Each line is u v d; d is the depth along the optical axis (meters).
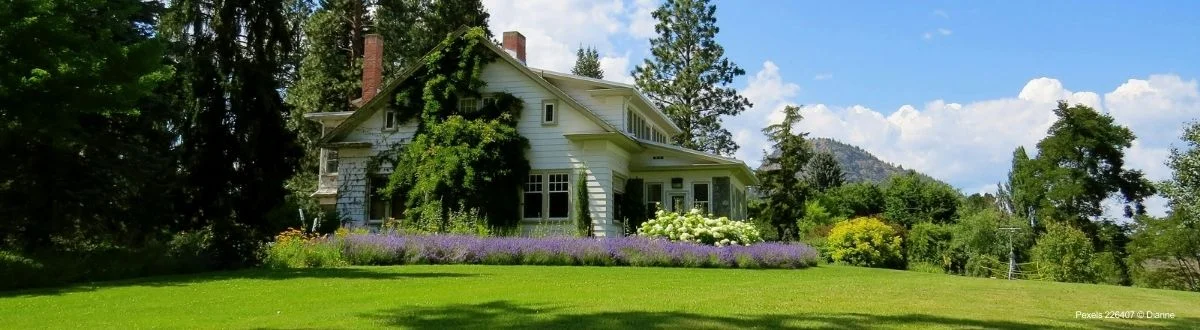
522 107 27.97
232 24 21.70
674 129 38.62
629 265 20.42
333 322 7.80
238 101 21.50
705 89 52.56
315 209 31.42
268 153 22.45
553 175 27.55
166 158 22.12
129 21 23.39
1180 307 11.27
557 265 19.72
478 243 20.16
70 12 14.94
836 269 21.88
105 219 20.95
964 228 39.66
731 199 29.95
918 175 67.81
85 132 19.52
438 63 28.25
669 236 23.95
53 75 13.73
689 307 9.02
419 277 14.32
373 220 28.64
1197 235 34.78
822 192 68.31
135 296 10.84
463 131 26.73
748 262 20.91
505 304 9.35
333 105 42.44
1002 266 36.28
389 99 28.95
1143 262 36.59
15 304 9.95
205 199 21.31
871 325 7.73
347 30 45.75
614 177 28.70
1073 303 11.24
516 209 26.95
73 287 12.44
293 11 43.31
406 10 46.00
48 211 18.72
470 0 46.91
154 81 15.33
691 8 52.91
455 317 8.12
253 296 10.66
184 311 9.02
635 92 29.64
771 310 8.83
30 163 18.39
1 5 13.08
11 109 13.98
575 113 27.45
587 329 7.21
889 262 31.23
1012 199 60.34
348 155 29.17
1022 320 8.70
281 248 19.08
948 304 10.20
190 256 16.45
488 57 28.36
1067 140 51.97
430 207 25.89
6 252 13.70
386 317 8.16
